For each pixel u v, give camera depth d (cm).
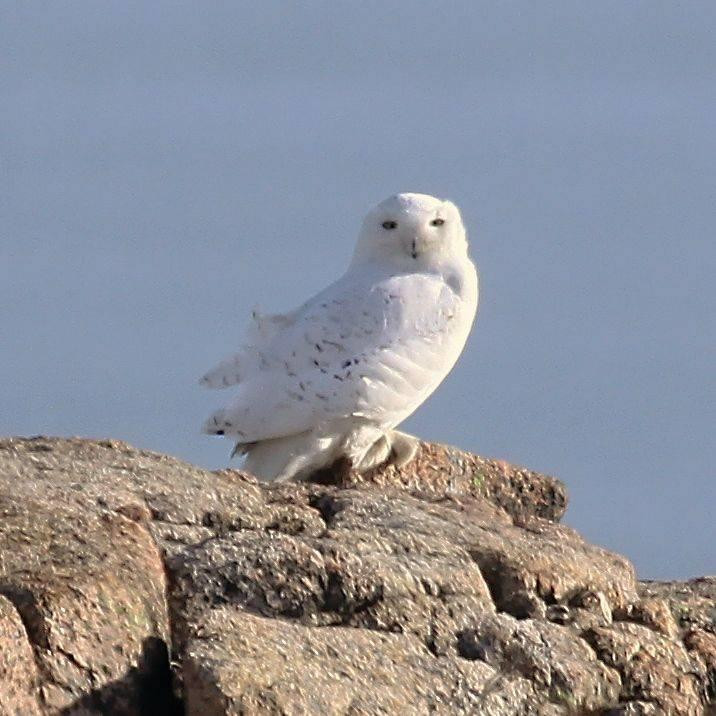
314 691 1202
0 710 1145
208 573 1288
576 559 1414
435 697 1255
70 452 1430
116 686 1205
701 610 1434
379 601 1308
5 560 1241
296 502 1424
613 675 1334
